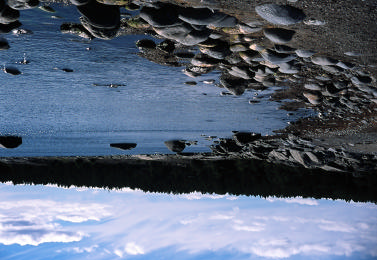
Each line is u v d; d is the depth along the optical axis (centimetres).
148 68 471
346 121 612
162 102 611
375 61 361
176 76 497
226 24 292
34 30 367
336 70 386
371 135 677
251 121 682
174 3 277
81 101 609
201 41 312
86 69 475
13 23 340
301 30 305
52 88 548
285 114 640
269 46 346
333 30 301
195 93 570
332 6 266
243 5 269
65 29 359
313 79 444
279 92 525
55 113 662
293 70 394
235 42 348
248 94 554
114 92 566
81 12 281
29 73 493
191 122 698
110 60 441
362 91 446
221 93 569
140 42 394
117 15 287
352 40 320
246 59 377
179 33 299
